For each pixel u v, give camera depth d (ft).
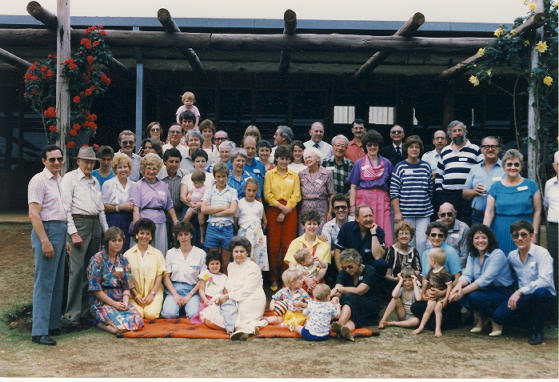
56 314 15.30
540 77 19.56
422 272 16.61
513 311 15.02
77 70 19.27
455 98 34.86
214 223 18.20
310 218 17.69
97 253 16.24
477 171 18.31
